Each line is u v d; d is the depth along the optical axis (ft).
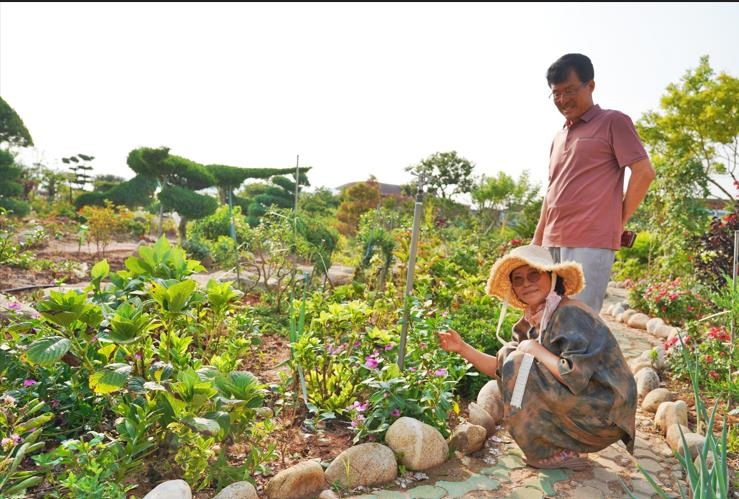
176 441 7.98
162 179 69.00
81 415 9.14
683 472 9.80
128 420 7.69
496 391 12.03
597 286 11.57
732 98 70.38
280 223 21.20
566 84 11.45
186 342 9.70
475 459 9.95
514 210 109.09
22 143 76.64
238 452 9.13
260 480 8.49
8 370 9.48
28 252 28.50
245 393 8.42
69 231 46.98
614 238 11.53
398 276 23.56
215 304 11.75
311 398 11.00
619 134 11.26
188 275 12.57
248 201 92.17
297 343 10.61
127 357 10.48
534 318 9.86
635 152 11.14
